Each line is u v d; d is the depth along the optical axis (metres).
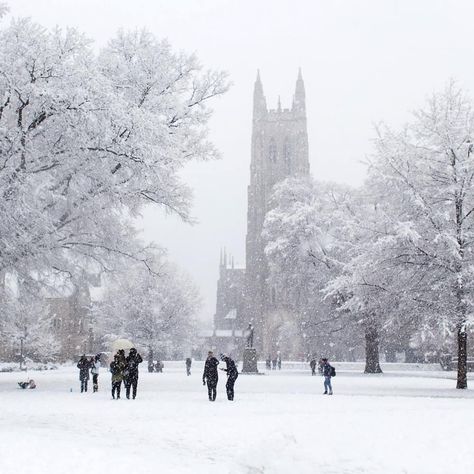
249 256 103.00
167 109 26.22
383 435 10.62
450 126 27.19
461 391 24.70
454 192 26.11
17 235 21.50
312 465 8.25
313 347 55.97
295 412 15.15
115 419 13.27
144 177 22.70
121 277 27.56
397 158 27.86
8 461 7.35
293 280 49.53
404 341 44.41
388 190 29.33
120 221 27.36
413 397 21.11
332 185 50.12
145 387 25.50
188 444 10.23
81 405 16.33
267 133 111.62
